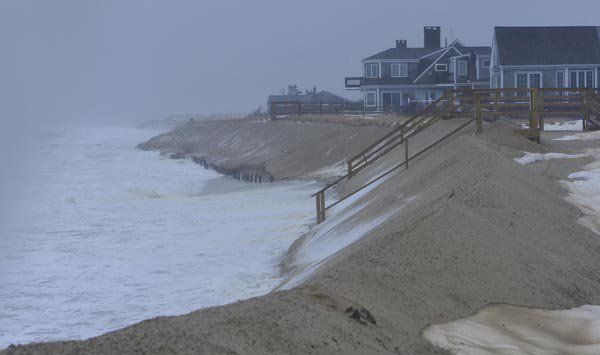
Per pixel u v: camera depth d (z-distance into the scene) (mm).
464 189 24172
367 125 69562
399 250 18250
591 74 81938
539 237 20781
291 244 33781
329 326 13234
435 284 16938
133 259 33594
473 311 16062
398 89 106812
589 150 36688
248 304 13703
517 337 15023
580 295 17859
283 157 75250
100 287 28516
